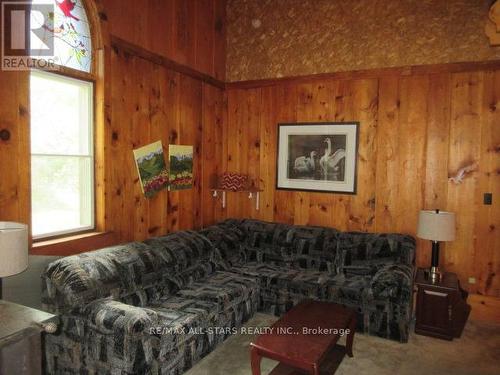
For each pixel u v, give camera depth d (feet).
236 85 15.66
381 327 10.41
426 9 12.62
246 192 15.72
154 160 12.06
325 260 12.71
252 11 15.38
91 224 10.18
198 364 8.97
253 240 13.91
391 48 13.12
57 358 7.93
